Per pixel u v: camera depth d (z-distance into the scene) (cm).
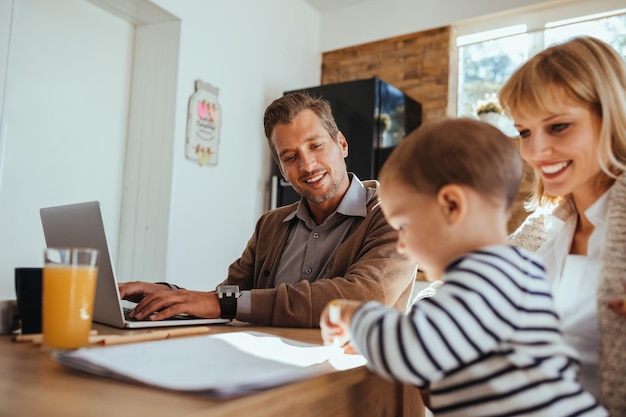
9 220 223
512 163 70
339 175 152
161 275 262
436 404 64
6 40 203
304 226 160
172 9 266
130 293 125
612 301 69
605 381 74
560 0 298
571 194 94
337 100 318
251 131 323
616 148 82
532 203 107
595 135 82
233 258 308
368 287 116
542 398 58
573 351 64
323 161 149
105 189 266
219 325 114
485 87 329
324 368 66
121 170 275
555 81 81
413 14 345
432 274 71
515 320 59
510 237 108
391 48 355
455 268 63
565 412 58
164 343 75
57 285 72
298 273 152
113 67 270
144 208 270
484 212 67
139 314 108
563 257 91
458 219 66
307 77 374
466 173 66
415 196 69
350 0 364
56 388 53
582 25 298
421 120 339
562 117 82
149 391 53
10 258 223
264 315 114
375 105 304
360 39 366
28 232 230
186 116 276
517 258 64
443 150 68
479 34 330
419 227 69
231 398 51
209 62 291
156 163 270
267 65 336
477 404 60
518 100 86
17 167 225
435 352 56
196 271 281
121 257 274
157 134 271
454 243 67
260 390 55
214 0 294
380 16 359
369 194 154
